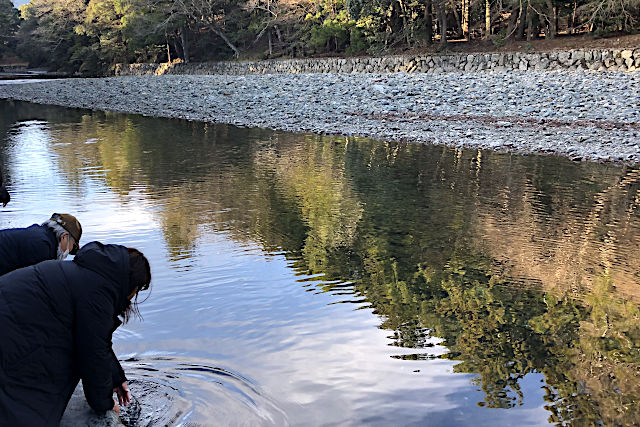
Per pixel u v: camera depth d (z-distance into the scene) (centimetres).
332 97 2077
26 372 235
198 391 304
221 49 4972
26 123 1883
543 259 552
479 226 665
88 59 5841
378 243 599
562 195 820
